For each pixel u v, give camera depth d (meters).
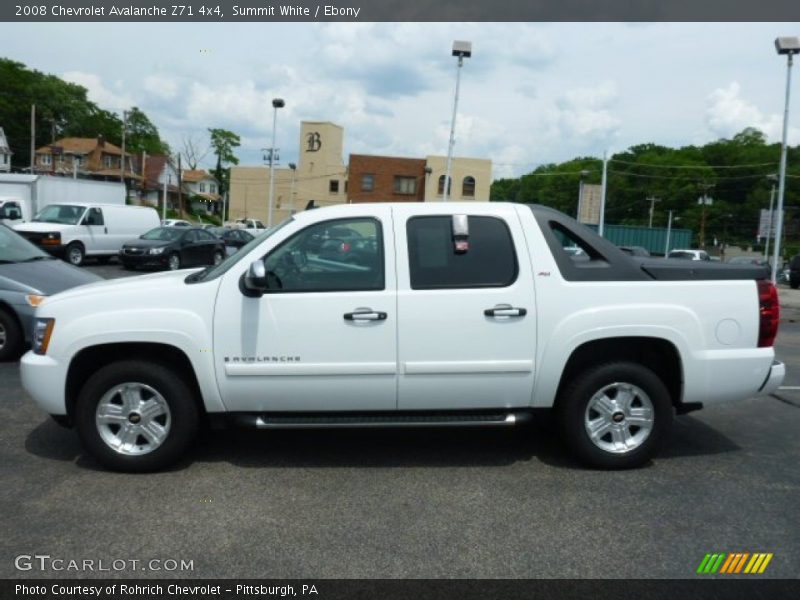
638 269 4.75
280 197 67.19
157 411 4.66
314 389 4.60
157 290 4.61
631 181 88.62
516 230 4.71
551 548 3.69
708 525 3.98
